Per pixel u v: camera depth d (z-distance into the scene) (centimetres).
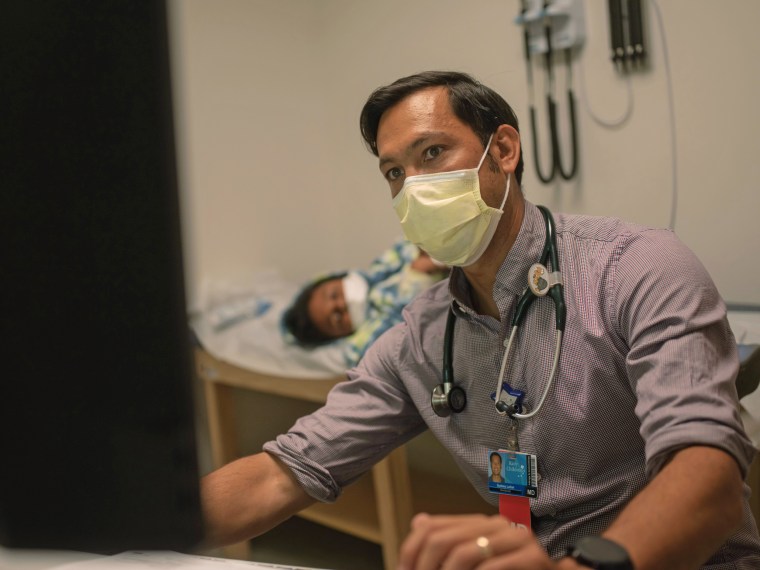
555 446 105
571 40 215
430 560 62
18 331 52
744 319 153
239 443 275
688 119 200
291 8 333
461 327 115
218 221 327
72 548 54
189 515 52
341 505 226
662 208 209
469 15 252
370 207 331
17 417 53
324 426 114
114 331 50
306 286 257
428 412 117
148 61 46
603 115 217
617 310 101
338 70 325
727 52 191
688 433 80
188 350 50
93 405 51
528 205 115
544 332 106
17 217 50
